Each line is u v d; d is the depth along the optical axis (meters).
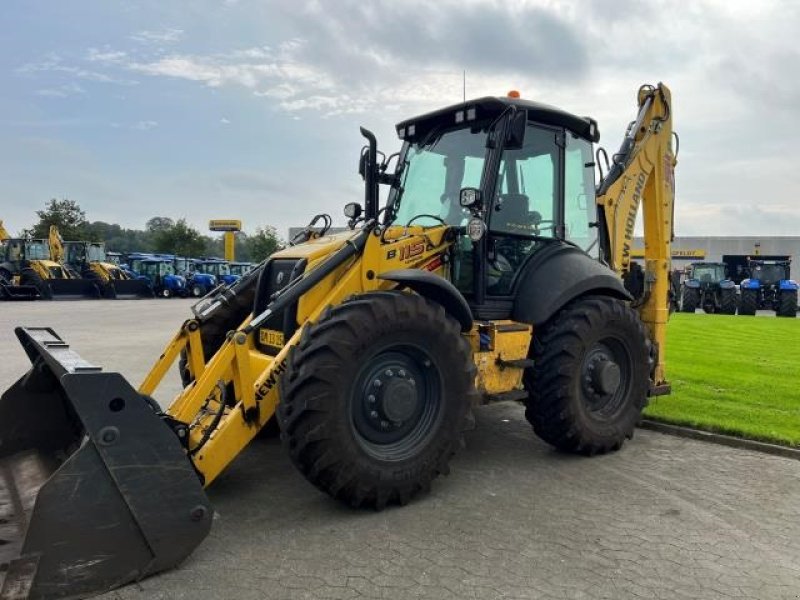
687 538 3.51
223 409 3.71
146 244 98.19
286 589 2.88
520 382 4.74
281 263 4.69
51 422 4.04
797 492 4.26
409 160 5.38
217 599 2.78
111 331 13.98
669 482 4.43
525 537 3.48
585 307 4.87
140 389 4.22
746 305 24.53
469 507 3.88
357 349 3.57
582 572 3.10
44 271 27.12
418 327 3.81
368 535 3.45
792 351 11.63
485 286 4.73
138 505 2.85
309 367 3.47
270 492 4.08
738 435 5.52
